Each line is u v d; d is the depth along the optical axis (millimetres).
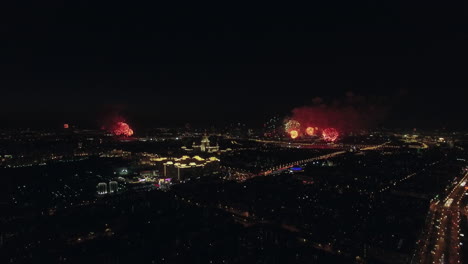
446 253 158875
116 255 151250
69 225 185750
